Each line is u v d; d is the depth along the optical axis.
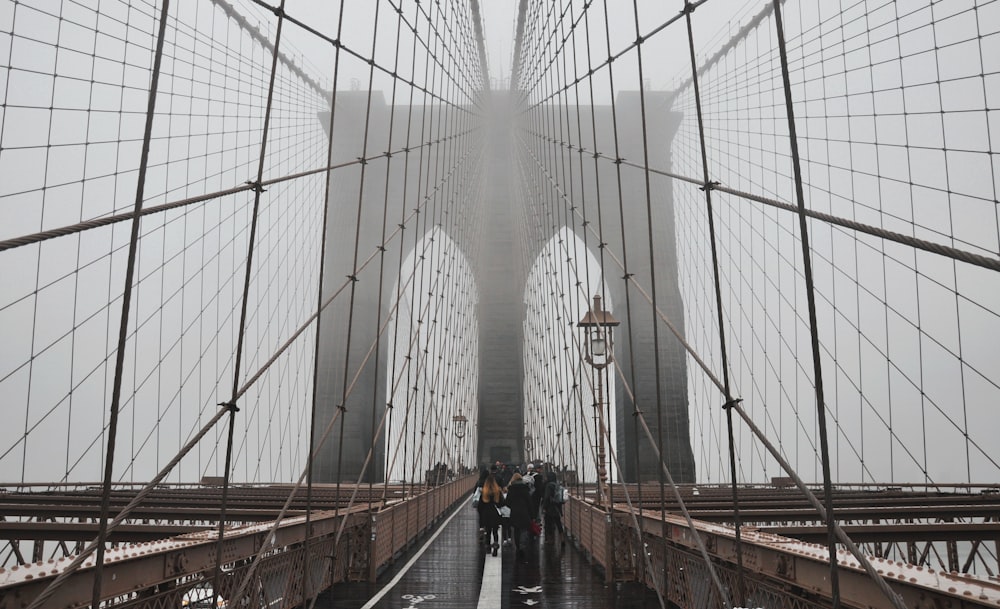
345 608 5.94
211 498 10.45
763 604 3.69
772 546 3.29
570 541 11.09
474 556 9.51
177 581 3.61
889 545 8.50
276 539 4.89
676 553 5.62
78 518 8.57
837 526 2.33
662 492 4.60
